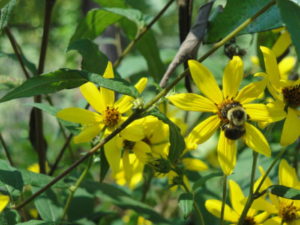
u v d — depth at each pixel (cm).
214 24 40
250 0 39
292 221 39
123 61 59
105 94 40
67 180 48
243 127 38
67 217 49
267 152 37
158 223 48
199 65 37
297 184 39
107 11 47
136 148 40
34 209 51
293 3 33
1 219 39
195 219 48
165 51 58
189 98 38
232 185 40
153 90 61
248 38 50
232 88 38
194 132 38
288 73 52
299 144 51
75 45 42
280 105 38
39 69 46
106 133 40
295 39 33
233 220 40
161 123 40
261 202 39
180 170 39
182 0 42
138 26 48
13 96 36
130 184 52
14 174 40
